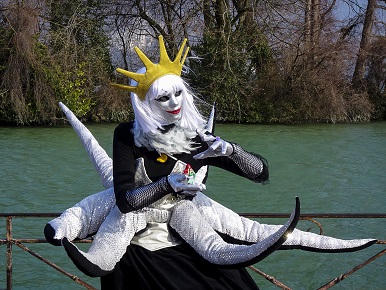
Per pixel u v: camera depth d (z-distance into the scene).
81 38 25.38
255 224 3.66
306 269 8.17
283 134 22.16
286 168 15.52
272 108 25.64
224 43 24.92
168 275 3.34
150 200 3.24
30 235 9.32
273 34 25.70
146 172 3.51
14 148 17.81
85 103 24.22
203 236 3.42
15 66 22.53
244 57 25.45
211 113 3.87
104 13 25.73
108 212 3.58
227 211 3.70
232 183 13.18
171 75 3.46
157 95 3.41
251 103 25.58
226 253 3.30
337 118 26.16
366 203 12.00
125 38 26.61
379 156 17.55
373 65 27.84
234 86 25.14
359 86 27.45
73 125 4.02
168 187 3.23
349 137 21.53
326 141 20.44
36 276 7.84
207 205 3.67
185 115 3.53
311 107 25.81
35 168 14.80
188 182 3.28
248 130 23.14
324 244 3.57
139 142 3.49
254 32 25.77
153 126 3.44
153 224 3.51
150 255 3.42
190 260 3.44
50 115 23.34
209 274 3.41
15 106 22.66
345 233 9.86
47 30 24.97
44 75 23.00
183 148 3.52
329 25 26.44
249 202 11.81
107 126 23.38
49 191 12.50
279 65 25.81
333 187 13.36
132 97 3.50
